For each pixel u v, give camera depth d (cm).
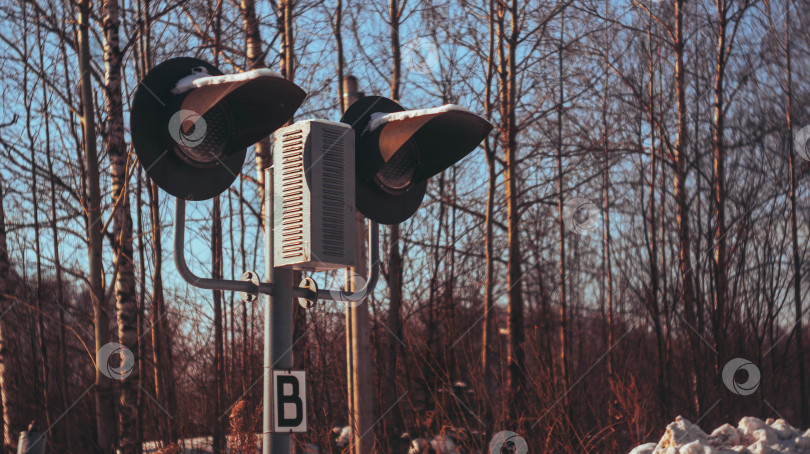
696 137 1575
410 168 349
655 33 1652
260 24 1152
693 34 1652
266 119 298
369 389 889
